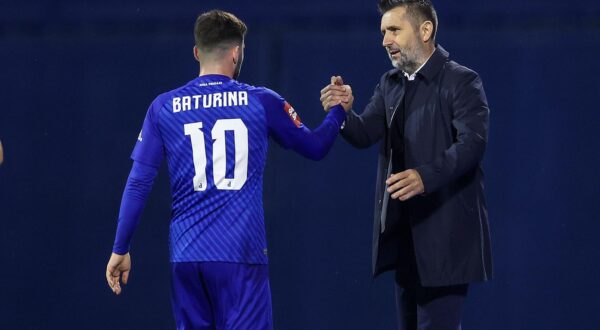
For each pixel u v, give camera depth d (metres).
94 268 20.89
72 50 21.28
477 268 12.15
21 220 21.03
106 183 21.05
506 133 20.42
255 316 11.07
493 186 20.39
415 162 12.22
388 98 12.77
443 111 12.11
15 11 21.44
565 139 20.31
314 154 11.70
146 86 21.16
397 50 12.23
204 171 11.04
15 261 20.97
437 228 12.07
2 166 21.14
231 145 11.05
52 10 21.41
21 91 21.27
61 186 21.08
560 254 20.17
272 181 20.69
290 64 20.83
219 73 11.40
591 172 20.22
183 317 11.45
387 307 20.31
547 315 20.12
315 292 20.47
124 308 20.75
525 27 20.55
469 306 20.36
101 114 21.16
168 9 21.23
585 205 20.19
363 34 20.80
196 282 11.24
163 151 11.36
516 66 20.47
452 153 11.54
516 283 20.23
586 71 20.34
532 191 20.31
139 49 21.20
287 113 11.35
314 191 20.61
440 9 20.67
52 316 20.86
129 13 21.30
